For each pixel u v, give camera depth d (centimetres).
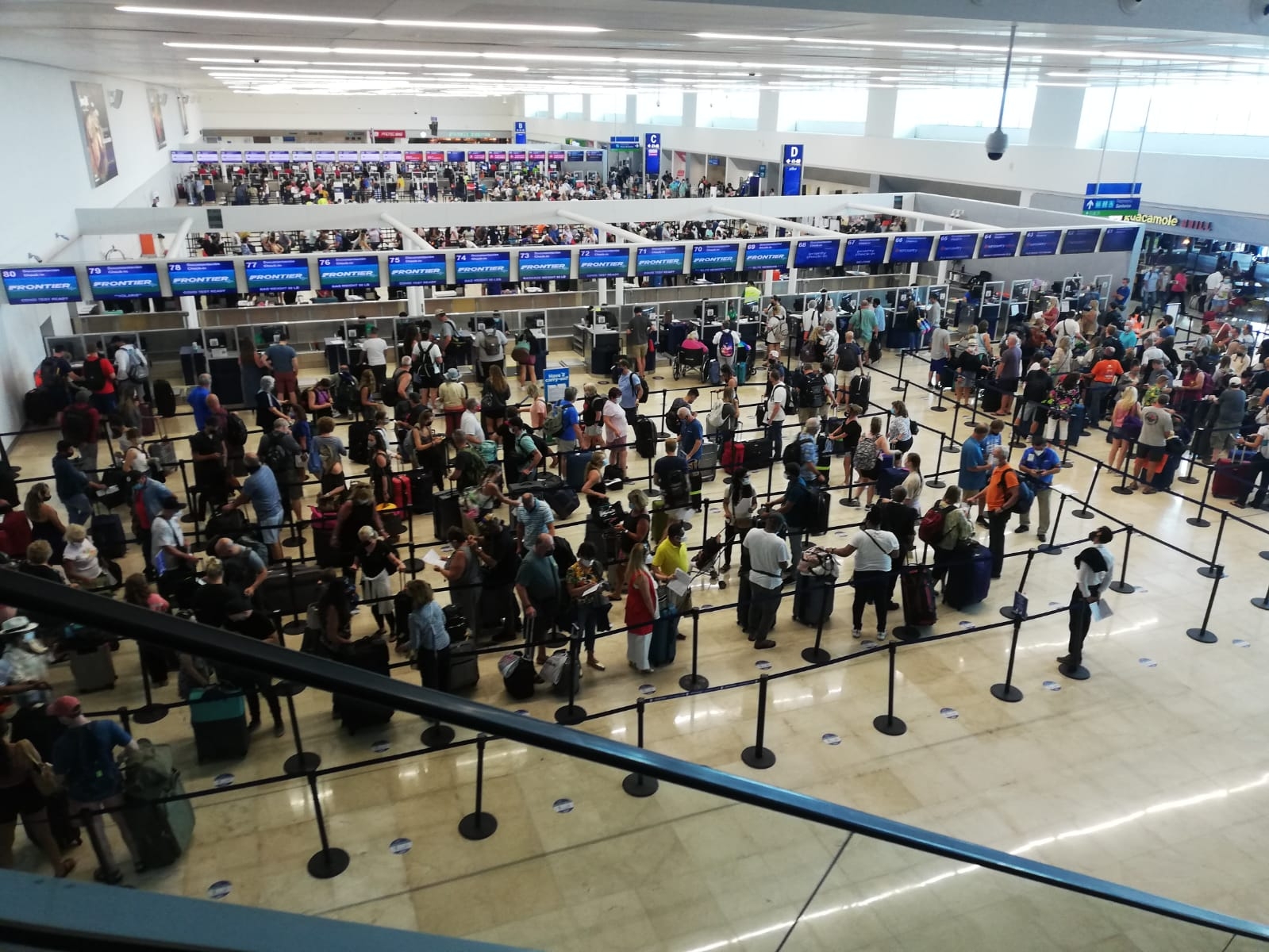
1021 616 748
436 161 4281
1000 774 672
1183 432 1241
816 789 647
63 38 1011
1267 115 1912
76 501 945
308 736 479
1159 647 848
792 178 2702
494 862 405
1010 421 1485
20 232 1416
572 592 749
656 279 2064
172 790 425
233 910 145
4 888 133
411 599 673
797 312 1967
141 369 1420
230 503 885
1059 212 2195
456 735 438
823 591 803
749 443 1198
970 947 397
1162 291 2231
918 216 2162
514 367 1773
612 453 1153
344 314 1770
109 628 149
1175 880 583
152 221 1791
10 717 371
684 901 378
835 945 373
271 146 4156
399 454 1134
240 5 650
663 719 718
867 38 872
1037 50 1005
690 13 639
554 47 1051
